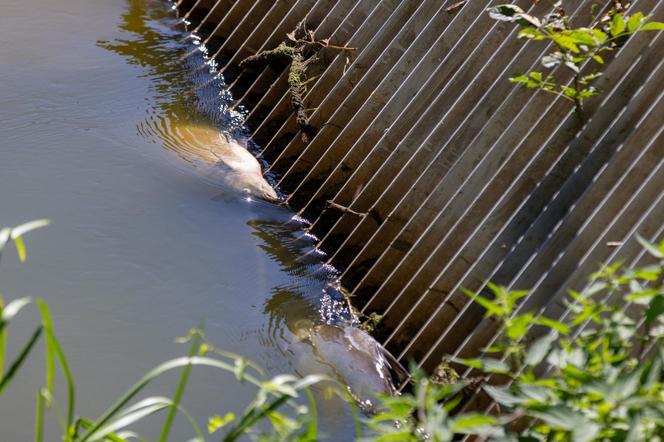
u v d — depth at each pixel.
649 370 3.66
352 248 9.88
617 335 4.23
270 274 9.47
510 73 8.96
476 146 8.91
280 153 11.70
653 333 4.36
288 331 8.55
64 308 8.48
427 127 9.69
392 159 9.84
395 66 10.35
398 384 8.16
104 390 7.53
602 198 7.69
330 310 9.11
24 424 7.10
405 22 10.77
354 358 8.09
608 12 8.09
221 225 10.12
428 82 9.86
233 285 9.16
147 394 7.53
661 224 7.06
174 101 12.62
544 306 7.52
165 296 8.84
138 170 10.82
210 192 10.66
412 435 3.76
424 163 9.53
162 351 8.06
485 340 7.77
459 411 7.54
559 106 8.34
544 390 3.82
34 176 10.47
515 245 8.05
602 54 8.26
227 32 14.07
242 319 8.66
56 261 9.11
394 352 8.66
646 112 7.74
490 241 8.35
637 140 7.62
